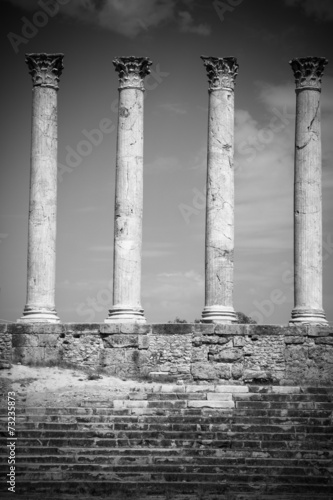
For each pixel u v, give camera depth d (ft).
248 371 178.81
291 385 174.50
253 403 161.38
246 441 152.15
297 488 142.72
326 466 147.33
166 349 180.04
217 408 160.76
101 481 144.15
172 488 142.72
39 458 148.66
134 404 161.99
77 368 180.96
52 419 157.69
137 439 152.66
